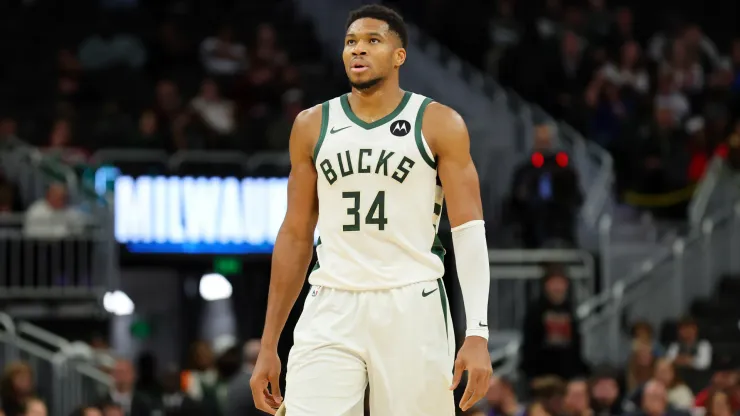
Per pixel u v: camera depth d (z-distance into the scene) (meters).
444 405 10.02
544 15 42.06
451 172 10.09
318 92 40.25
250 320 38.06
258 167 34.78
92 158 34.53
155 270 37.66
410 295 9.98
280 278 10.38
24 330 29.08
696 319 30.52
